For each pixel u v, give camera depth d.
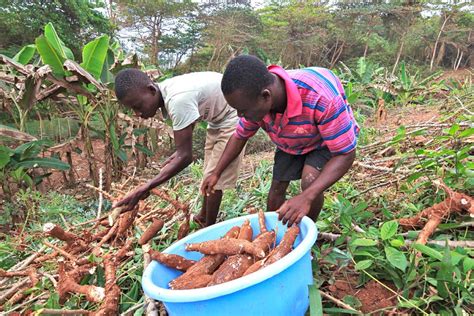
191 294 1.23
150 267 1.57
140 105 2.09
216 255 1.64
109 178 4.30
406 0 23.16
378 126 5.71
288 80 1.53
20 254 2.54
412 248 1.74
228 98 1.45
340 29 22.31
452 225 1.85
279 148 1.99
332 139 1.58
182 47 19.50
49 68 3.48
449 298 1.51
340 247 2.01
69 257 1.92
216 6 20.75
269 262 1.44
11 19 9.91
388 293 1.68
